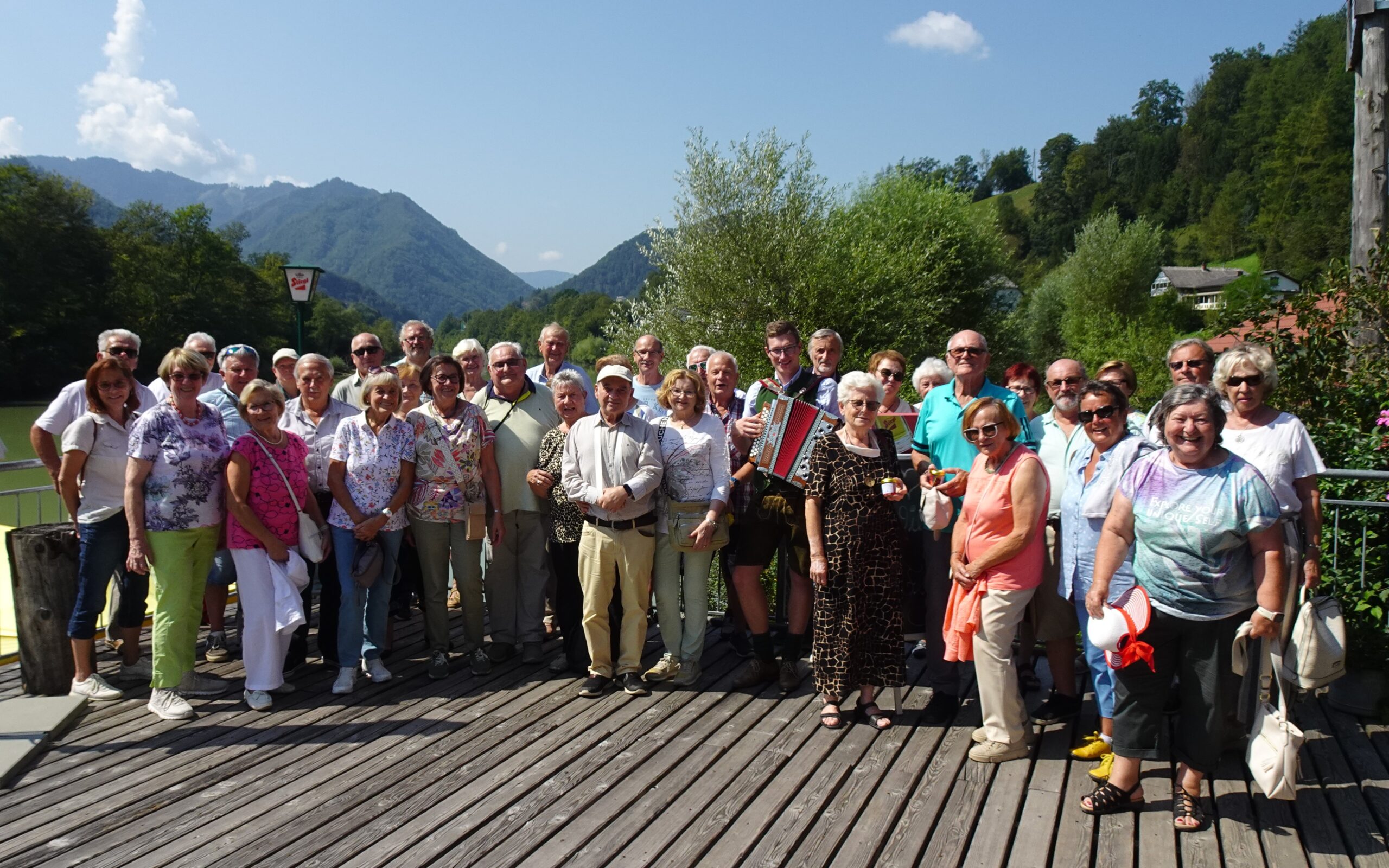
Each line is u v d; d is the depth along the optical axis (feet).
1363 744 12.57
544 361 19.95
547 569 16.87
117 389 14.46
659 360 19.97
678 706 14.47
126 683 15.51
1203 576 9.67
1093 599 10.41
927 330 65.77
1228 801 10.99
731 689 15.16
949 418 14.03
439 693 15.12
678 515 14.84
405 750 12.78
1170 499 9.86
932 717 13.70
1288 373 17.99
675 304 57.57
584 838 10.29
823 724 13.61
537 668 16.42
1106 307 119.85
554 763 12.27
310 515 15.05
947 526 13.12
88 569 14.53
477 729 13.52
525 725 13.67
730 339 55.52
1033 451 12.88
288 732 13.46
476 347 18.81
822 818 10.81
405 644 17.87
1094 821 10.60
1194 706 9.96
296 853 9.99
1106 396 11.53
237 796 11.38
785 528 14.99
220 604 16.69
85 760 12.53
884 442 13.61
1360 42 22.98
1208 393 9.64
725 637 18.02
